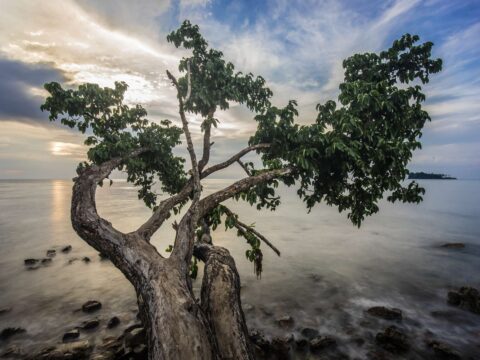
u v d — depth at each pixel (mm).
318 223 33312
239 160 6988
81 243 20312
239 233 5957
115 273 13656
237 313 3436
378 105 5438
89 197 4715
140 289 3385
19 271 14016
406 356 7062
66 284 12289
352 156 5184
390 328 7945
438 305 10461
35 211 41406
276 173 5625
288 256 17750
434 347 7328
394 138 5762
